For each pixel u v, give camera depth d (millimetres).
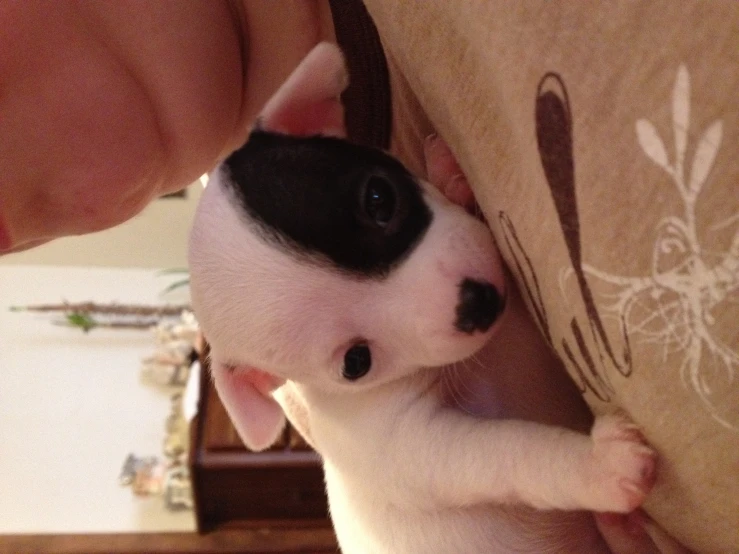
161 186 266
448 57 147
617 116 104
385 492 211
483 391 211
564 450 175
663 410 118
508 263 183
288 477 637
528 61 115
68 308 894
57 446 767
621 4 100
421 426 205
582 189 113
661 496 147
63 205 240
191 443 642
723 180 94
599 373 139
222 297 197
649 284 108
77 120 228
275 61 261
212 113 253
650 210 104
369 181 192
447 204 200
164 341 865
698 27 91
